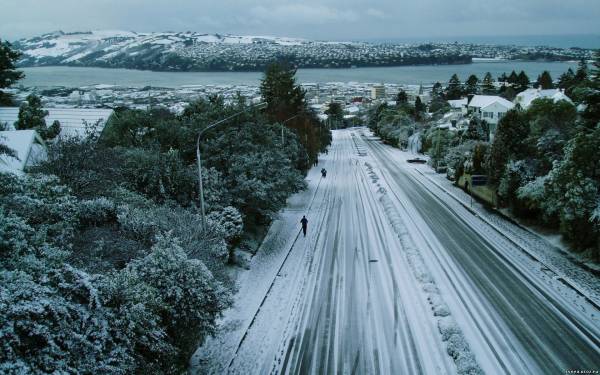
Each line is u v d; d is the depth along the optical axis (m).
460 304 17.70
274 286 20.16
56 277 9.89
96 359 9.34
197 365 13.80
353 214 33.91
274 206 27.52
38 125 34.78
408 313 16.95
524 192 27.89
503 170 33.06
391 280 20.30
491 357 13.88
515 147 33.00
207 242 17.06
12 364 7.72
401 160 66.94
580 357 13.77
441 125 76.62
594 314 16.58
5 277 8.80
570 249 23.41
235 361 14.05
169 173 23.33
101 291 10.24
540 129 31.64
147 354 10.92
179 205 22.05
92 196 19.53
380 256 23.78
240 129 29.56
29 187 14.52
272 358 14.20
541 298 18.08
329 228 30.17
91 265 12.69
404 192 42.03
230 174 26.56
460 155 47.62
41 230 11.39
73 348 8.97
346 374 13.22
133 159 23.36
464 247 25.03
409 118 94.81
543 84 116.75
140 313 10.35
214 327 13.22
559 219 25.16
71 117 38.38
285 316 17.11
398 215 32.44
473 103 85.00
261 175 26.92
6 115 39.00
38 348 8.53
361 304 17.92
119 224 17.09
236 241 22.77
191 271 12.56
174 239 13.23
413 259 22.30
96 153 21.69
